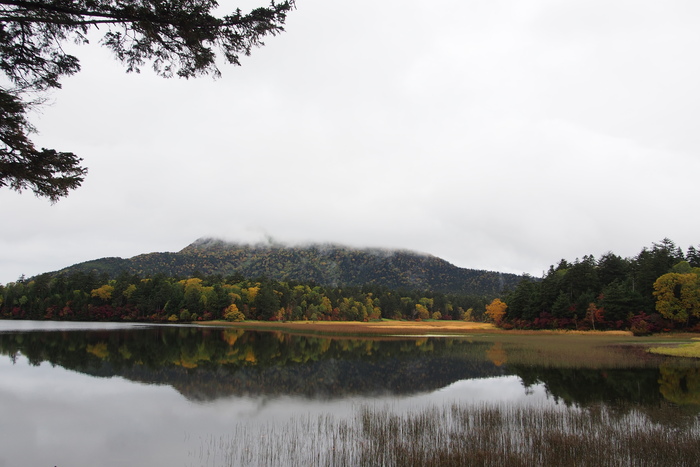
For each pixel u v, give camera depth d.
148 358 45.22
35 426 20.56
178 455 16.67
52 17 7.77
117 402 25.52
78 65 9.05
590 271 95.06
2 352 48.44
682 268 80.44
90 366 39.12
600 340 65.25
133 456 16.67
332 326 119.06
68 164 9.34
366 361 44.50
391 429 18.84
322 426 20.33
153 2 7.52
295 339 74.50
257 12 8.11
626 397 26.38
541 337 74.81
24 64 8.72
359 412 23.25
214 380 32.75
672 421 20.34
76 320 142.88
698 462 14.37
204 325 125.50
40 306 142.75
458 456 15.15
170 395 27.47
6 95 7.88
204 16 7.86
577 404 24.61
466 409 22.50
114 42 8.48
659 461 14.50
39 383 31.09
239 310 151.25
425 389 30.00
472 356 47.94
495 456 15.04
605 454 15.11
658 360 42.22
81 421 21.41
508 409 22.42
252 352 52.53
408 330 99.44
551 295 96.81
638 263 99.50
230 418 22.02
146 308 145.88
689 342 58.78
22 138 8.47
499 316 112.56
